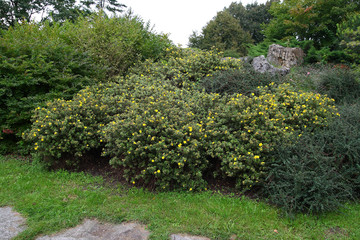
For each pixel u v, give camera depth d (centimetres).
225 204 338
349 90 671
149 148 352
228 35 2905
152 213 311
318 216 316
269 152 373
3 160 480
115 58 709
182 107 454
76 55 621
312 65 953
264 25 2062
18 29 701
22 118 496
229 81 592
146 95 500
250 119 398
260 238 272
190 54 782
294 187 322
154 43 855
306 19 1588
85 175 424
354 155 366
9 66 497
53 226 281
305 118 446
